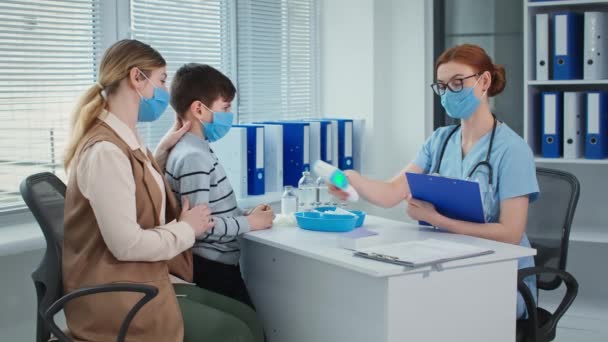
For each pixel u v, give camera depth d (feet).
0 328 8.75
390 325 6.61
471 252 6.94
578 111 11.51
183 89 8.10
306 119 12.98
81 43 9.71
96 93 6.88
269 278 8.37
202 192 7.73
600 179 12.61
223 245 8.12
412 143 13.39
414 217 8.20
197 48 11.37
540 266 8.06
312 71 13.47
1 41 8.89
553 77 11.60
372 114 13.05
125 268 6.54
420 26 13.08
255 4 12.26
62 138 9.57
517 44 12.82
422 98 13.20
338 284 7.27
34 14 9.16
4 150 9.02
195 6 11.25
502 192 8.03
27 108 9.19
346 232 8.06
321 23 13.52
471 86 8.13
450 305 6.92
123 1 10.18
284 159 11.75
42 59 9.30
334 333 7.39
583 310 12.40
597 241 11.45
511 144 8.10
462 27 13.23
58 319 9.25
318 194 10.30
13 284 8.84
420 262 6.56
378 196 9.01
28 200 6.46
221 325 6.97
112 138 6.62
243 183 10.94
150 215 6.87
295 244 7.44
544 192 8.73
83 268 6.55
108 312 6.44
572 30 11.48
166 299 6.72
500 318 7.29
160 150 8.13
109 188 6.38
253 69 12.34
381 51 13.21
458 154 8.54
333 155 12.41
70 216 6.63
